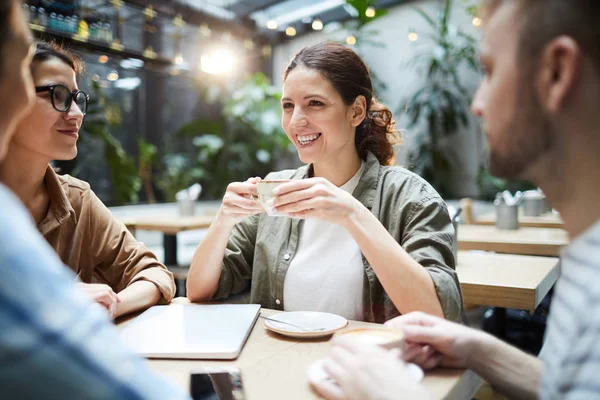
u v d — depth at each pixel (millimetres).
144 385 400
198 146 5949
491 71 547
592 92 456
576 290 445
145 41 4945
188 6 5145
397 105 6273
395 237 1264
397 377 554
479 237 2398
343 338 654
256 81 6316
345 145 1387
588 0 448
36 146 1148
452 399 696
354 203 1042
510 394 727
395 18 6293
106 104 4359
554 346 469
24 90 467
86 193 1380
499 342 766
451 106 5500
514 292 1448
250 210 1211
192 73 5301
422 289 1013
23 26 460
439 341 762
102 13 3861
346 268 1280
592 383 393
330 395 634
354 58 1360
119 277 1367
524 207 3463
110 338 396
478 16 588
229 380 710
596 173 472
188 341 881
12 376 344
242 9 6137
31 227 401
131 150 5676
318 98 1297
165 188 5570
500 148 541
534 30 487
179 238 5219
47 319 354
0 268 348
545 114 492
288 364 794
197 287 1284
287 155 6758
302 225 1382
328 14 6500
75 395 358
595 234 453
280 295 1353
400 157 5949
